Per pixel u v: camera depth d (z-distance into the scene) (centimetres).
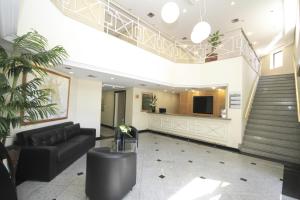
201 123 638
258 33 759
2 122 210
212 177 338
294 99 579
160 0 544
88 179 243
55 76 438
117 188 236
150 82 583
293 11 572
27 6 262
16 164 265
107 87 818
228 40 702
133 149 462
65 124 474
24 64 223
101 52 421
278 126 518
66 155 348
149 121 854
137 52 517
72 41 360
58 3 369
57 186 282
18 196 250
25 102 225
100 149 264
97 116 641
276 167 400
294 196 275
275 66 1012
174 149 534
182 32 763
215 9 582
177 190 284
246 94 587
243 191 288
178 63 655
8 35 236
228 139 559
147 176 332
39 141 335
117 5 535
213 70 615
